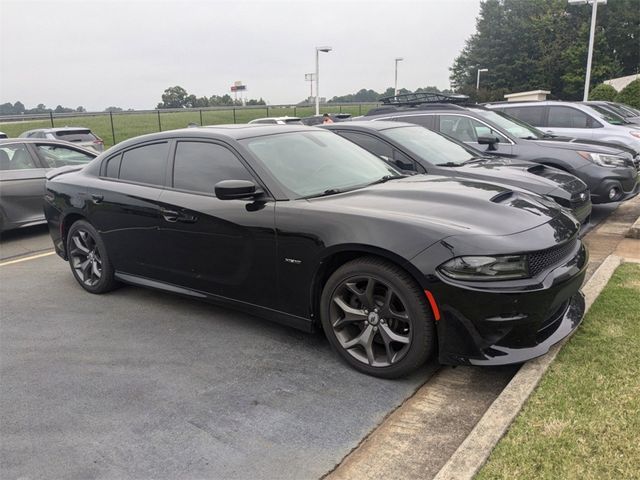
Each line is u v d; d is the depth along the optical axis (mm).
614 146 7379
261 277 3752
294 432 2830
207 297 4188
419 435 2771
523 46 60750
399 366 3211
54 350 3963
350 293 3408
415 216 3203
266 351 3805
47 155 8320
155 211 4336
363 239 3178
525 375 3010
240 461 2607
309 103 62406
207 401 3168
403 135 6160
